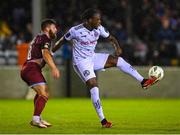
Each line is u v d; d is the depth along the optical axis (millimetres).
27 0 56250
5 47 47375
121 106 36906
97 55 22844
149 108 35156
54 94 46375
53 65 21562
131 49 48844
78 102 40750
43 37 22016
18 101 42281
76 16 53781
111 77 46219
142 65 48688
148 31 52938
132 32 53312
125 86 46312
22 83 45688
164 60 49156
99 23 22250
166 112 31906
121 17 55094
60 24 53000
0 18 55688
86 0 55281
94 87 22125
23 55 43188
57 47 22812
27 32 52125
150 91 46375
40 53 22297
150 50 49375
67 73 46688
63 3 55594
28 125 23688
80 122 25344
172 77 46500
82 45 22375
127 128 22234
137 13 54250
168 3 56531
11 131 21125
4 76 45750
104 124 22219
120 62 22906
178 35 52750
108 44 47000
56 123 24781
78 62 22438
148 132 20656
